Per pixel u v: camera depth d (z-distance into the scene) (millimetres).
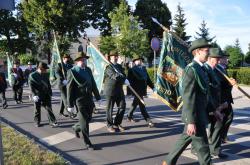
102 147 8375
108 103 9867
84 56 8047
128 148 8227
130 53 40969
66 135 9711
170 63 8875
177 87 8875
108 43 43438
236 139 8602
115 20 42469
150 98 17781
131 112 11141
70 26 46156
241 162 6910
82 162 7277
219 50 6715
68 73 7992
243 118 11383
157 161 7199
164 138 9047
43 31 45938
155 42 19141
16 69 17453
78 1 49219
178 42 8883
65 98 12289
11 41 50188
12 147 7934
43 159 7012
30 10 45688
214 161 6992
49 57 47250
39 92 10828
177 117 11867
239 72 25375
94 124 10953
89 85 8047
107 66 9789
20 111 14672
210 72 6680
